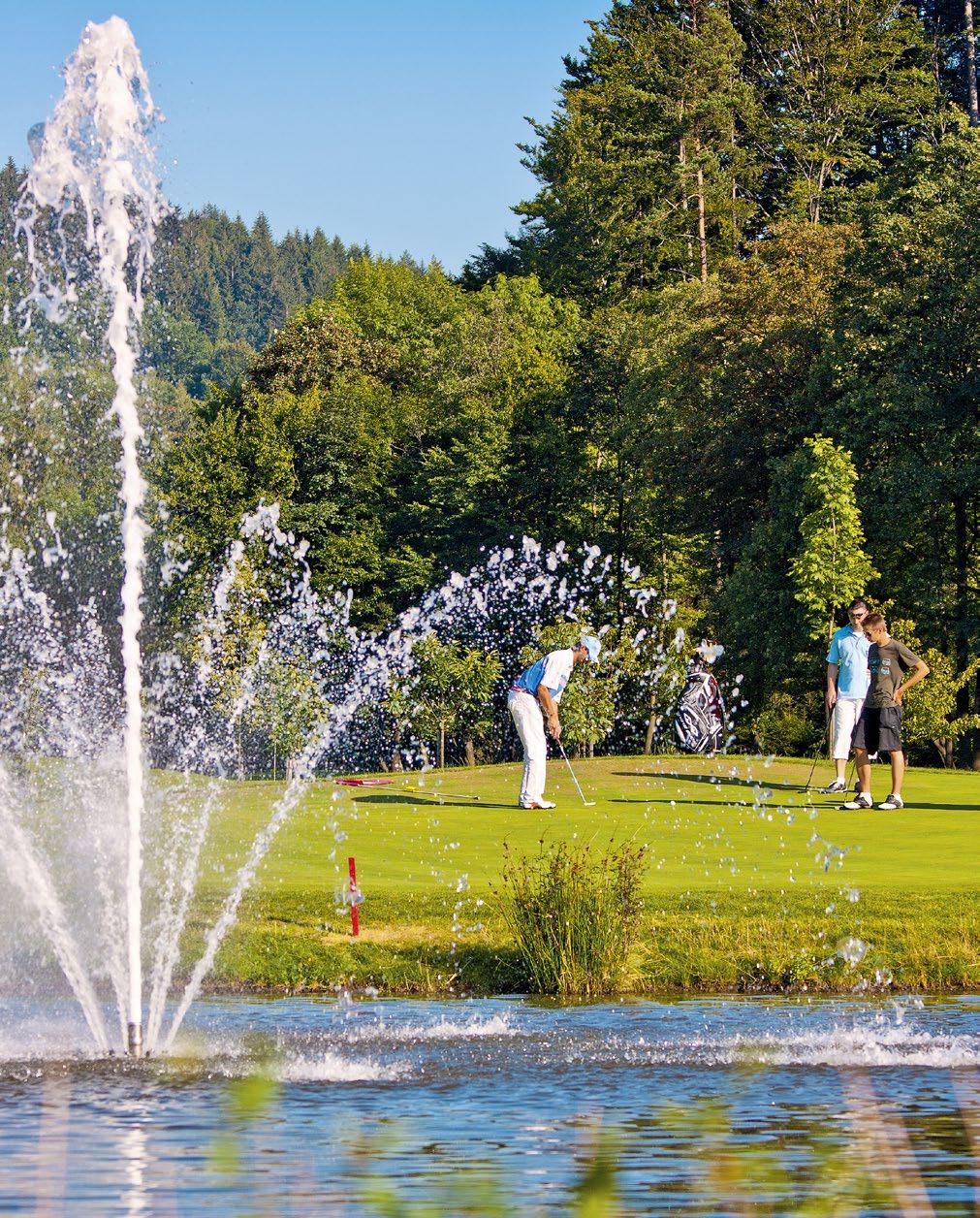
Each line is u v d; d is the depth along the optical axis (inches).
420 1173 452.1
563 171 5423.2
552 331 4990.2
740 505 3499.0
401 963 858.1
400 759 3334.2
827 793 1466.5
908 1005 781.3
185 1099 569.6
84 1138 504.1
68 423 2839.6
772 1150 477.7
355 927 898.7
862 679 1398.9
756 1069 619.5
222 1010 781.9
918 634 3097.9
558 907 852.0
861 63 5172.2
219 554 3565.5
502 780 1669.5
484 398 4586.6
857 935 872.9
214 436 4097.0
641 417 3774.6
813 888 964.0
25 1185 441.7
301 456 4345.5
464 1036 700.7
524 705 1386.6
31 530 2768.2
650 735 2962.6
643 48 4985.2
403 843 1194.6
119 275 773.3
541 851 1023.0
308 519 4237.2
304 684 3181.6
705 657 2615.7
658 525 3730.3
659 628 3161.9
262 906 957.8
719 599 3166.8
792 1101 556.1
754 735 3198.8
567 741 2800.2
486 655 3353.8
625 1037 695.7
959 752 3193.9
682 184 4832.7
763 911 911.7
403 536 4478.3
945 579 3088.1
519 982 847.7
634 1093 572.7
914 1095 565.9
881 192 3297.2
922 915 892.6
